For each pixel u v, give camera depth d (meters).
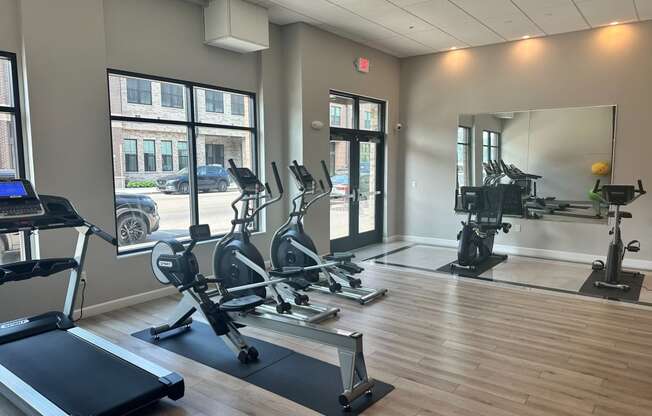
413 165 8.25
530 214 7.05
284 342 3.74
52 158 4.04
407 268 6.29
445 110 7.81
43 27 3.93
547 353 3.50
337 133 7.09
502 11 5.62
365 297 4.80
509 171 7.21
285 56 6.35
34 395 2.46
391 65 8.02
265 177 6.26
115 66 4.54
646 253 6.19
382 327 4.06
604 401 2.80
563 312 4.45
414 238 8.35
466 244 6.14
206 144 5.59
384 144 8.16
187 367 3.28
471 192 6.36
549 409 2.71
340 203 7.34
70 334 3.27
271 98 6.27
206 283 3.51
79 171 4.23
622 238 6.36
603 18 5.91
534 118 6.95
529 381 3.06
